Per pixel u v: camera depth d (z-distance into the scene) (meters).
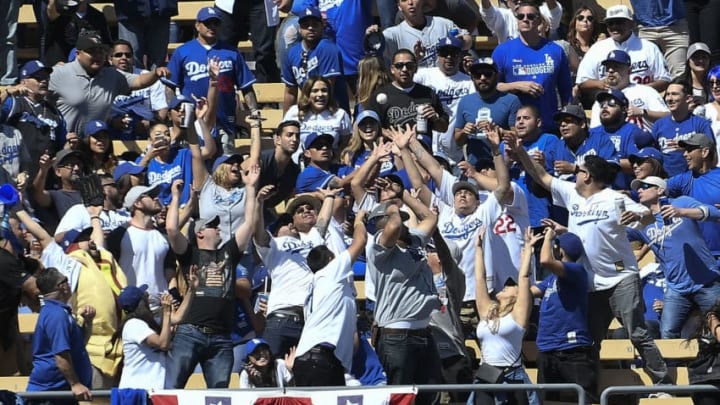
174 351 50.97
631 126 59.75
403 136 56.19
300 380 49.66
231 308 51.81
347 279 50.31
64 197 59.59
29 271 53.59
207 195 57.91
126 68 67.31
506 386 48.19
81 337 49.75
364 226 51.12
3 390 48.41
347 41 67.62
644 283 58.41
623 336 57.12
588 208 53.88
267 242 52.69
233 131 66.00
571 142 60.00
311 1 67.94
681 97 61.62
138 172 58.34
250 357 50.69
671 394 53.62
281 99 70.19
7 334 52.72
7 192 54.06
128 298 50.97
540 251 55.62
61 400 48.97
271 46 71.12
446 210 55.69
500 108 61.03
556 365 52.41
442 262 52.81
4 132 61.09
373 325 51.72
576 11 70.88
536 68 64.12
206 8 66.56
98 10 71.88
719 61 70.00
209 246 52.12
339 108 63.41
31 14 75.12
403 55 61.88
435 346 51.16
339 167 60.62
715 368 49.12
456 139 61.56
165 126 60.47
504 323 51.50
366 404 47.84
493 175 58.59
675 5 70.12
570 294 52.38
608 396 49.72
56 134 62.91
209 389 48.16
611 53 64.25
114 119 66.50
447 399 52.47
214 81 63.31
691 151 57.53
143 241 54.91
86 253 53.53
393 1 69.38
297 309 52.34
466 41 67.06
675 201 54.62
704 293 54.59
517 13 64.69
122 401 47.91
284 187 60.25
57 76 64.81
